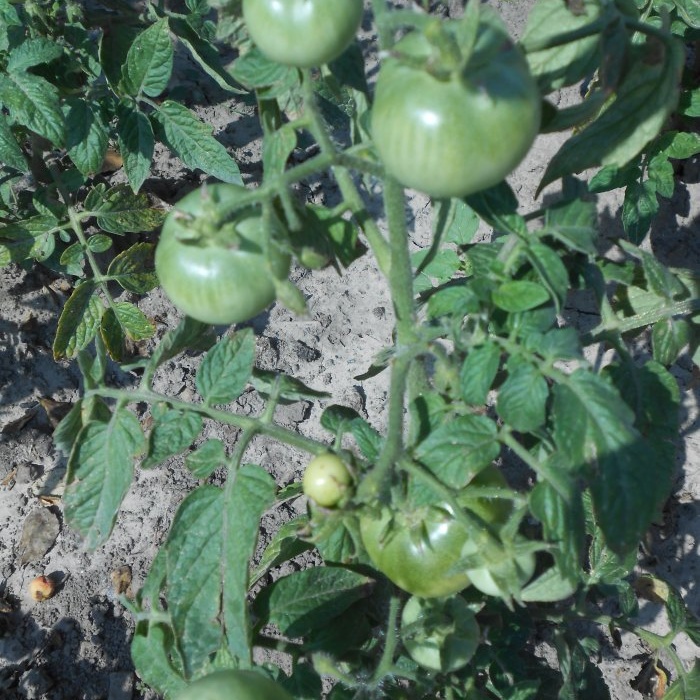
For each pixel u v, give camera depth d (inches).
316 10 15.0
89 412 19.5
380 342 31.8
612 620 24.3
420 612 20.2
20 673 27.9
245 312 16.6
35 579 28.7
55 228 27.1
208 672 19.9
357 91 20.7
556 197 32.7
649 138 18.0
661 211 31.9
